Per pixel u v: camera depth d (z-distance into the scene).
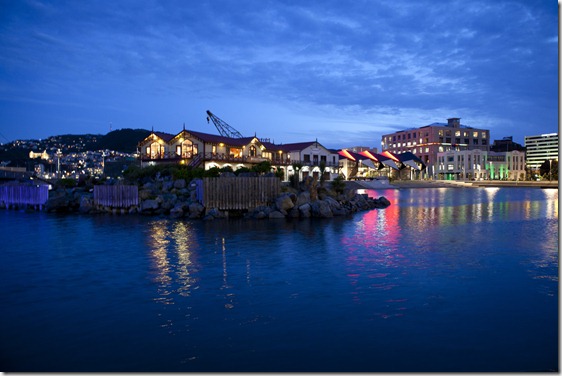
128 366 10.01
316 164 106.94
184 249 25.67
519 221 40.50
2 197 63.22
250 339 11.55
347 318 13.18
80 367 10.00
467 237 29.95
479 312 13.65
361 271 19.53
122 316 13.49
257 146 90.00
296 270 19.83
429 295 15.56
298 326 12.52
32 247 26.86
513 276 18.31
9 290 16.66
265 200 46.53
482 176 176.38
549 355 10.47
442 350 10.80
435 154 189.75
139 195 51.78
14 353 10.78
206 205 45.34
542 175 182.62
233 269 20.12
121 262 21.94
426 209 55.50
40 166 185.50
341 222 40.19
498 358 10.33
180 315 13.55
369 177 133.25
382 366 9.93
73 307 14.45
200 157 73.69
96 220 43.69
